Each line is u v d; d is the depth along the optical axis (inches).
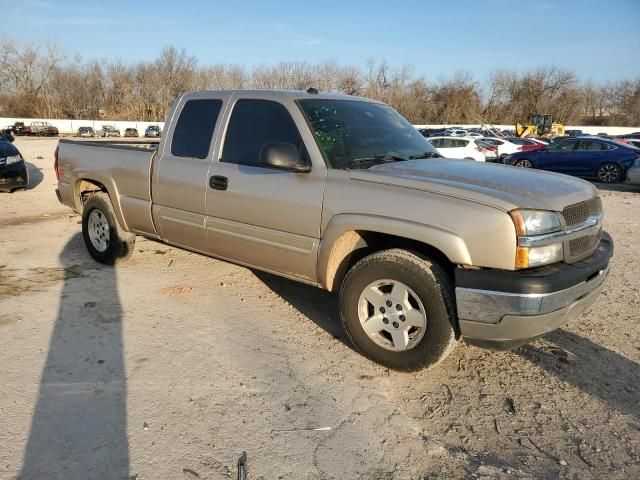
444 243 120.5
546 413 121.3
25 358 138.3
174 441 106.7
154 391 124.5
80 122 2378.2
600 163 639.8
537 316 115.3
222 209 165.6
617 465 103.8
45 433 107.7
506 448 108.7
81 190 228.7
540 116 1740.9
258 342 152.5
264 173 154.2
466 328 122.0
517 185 129.1
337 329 163.3
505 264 116.8
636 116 3014.3
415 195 127.0
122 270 215.5
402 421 116.6
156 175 186.2
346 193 136.9
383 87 2736.2
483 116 2839.6
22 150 968.9
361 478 98.5
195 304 180.2
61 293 186.7
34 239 266.5
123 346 146.9
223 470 99.0
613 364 144.9
